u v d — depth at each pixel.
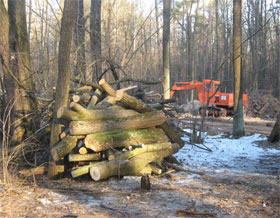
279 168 8.08
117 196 5.25
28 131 8.07
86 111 6.23
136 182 6.19
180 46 28.92
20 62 8.00
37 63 9.45
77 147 6.42
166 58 16.78
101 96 7.66
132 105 6.87
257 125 17.88
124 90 6.77
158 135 7.19
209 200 5.15
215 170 7.76
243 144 11.70
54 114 6.53
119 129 6.58
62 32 6.40
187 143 10.52
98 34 10.52
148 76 13.45
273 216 4.41
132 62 11.40
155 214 4.36
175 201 5.04
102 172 5.89
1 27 7.91
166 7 14.96
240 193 5.64
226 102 21.52
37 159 7.49
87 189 5.67
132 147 6.44
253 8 29.48
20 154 7.12
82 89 7.84
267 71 32.94
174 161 8.02
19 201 4.71
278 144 11.43
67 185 5.97
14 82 8.09
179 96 22.11
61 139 6.50
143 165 6.63
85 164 6.44
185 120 16.73
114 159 6.18
